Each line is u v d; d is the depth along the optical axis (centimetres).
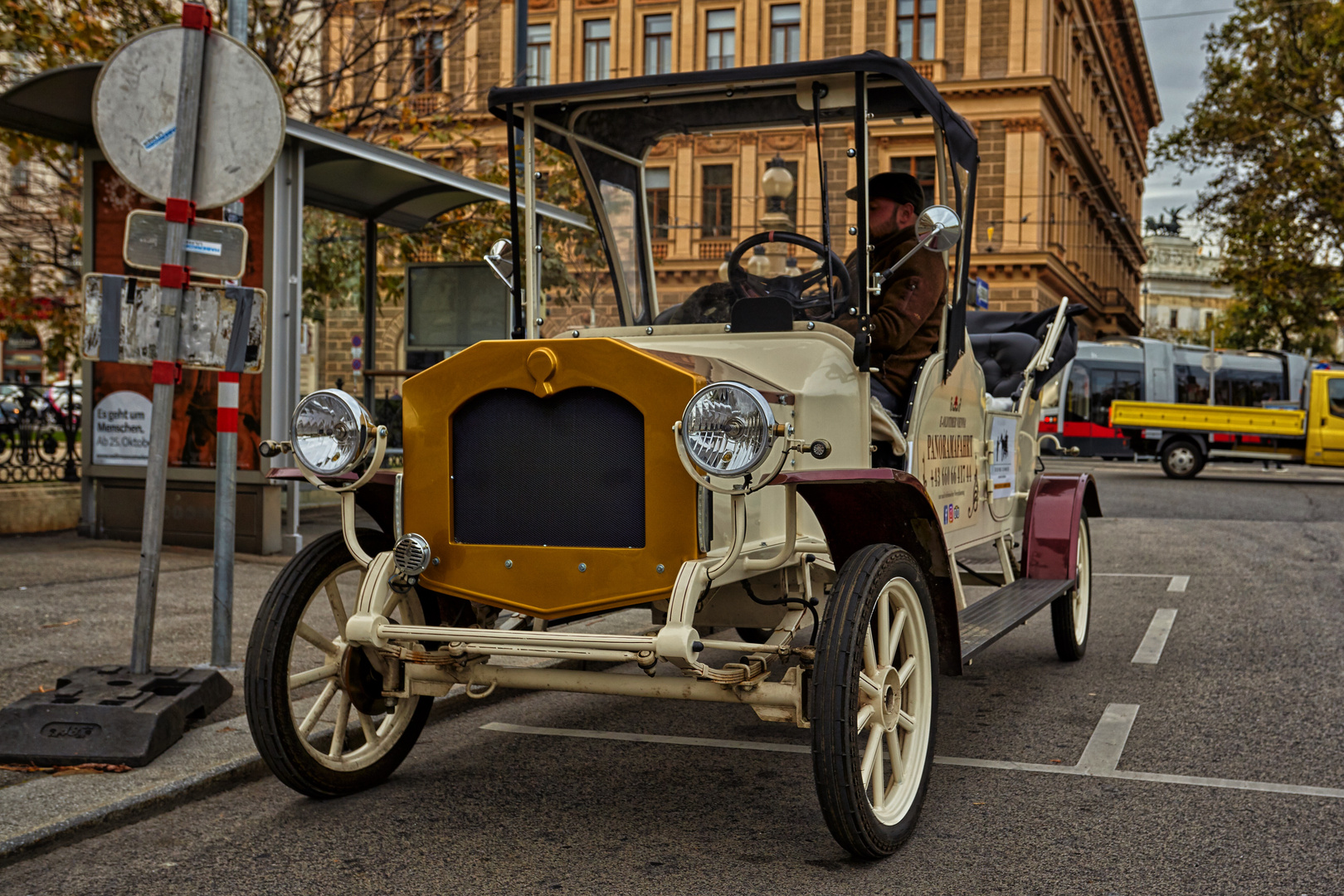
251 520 915
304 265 1506
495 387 368
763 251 471
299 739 386
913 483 367
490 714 538
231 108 486
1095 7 4544
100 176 966
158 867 339
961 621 470
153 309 485
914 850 358
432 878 332
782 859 350
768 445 322
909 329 447
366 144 938
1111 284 5625
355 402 370
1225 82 2855
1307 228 2761
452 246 1512
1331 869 342
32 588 740
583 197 521
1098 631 749
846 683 329
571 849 357
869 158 438
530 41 3428
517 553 366
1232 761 455
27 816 362
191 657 566
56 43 1192
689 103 459
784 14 3378
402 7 1612
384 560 375
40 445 1083
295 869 338
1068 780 432
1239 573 1005
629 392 352
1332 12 2659
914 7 3375
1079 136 3909
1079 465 3014
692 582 334
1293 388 3334
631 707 557
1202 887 328
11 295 1340
